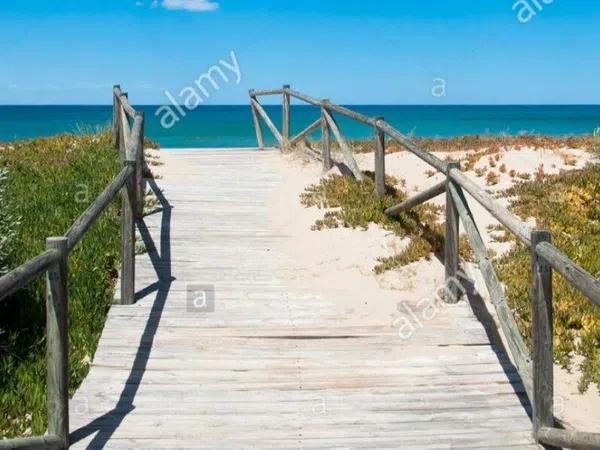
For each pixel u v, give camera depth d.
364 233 8.63
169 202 10.23
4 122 75.00
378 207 9.22
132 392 5.30
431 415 5.06
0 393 5.20
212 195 10.69
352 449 4.60
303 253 8.38
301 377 5.60
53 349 4.44
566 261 4.28
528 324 6.60
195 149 15.30
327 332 6.38
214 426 4.86
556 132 58.25
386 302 7.09
